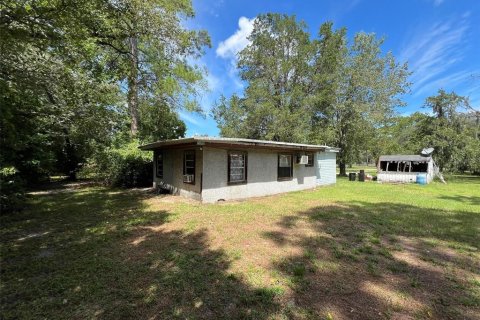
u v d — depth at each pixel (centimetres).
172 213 689
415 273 344
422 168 1950
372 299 279
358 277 331
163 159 1127
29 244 446
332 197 1007
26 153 949
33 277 323
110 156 1259
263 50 2158
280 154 1125
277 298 280
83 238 480
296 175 1225
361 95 2048
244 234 509
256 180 1008
